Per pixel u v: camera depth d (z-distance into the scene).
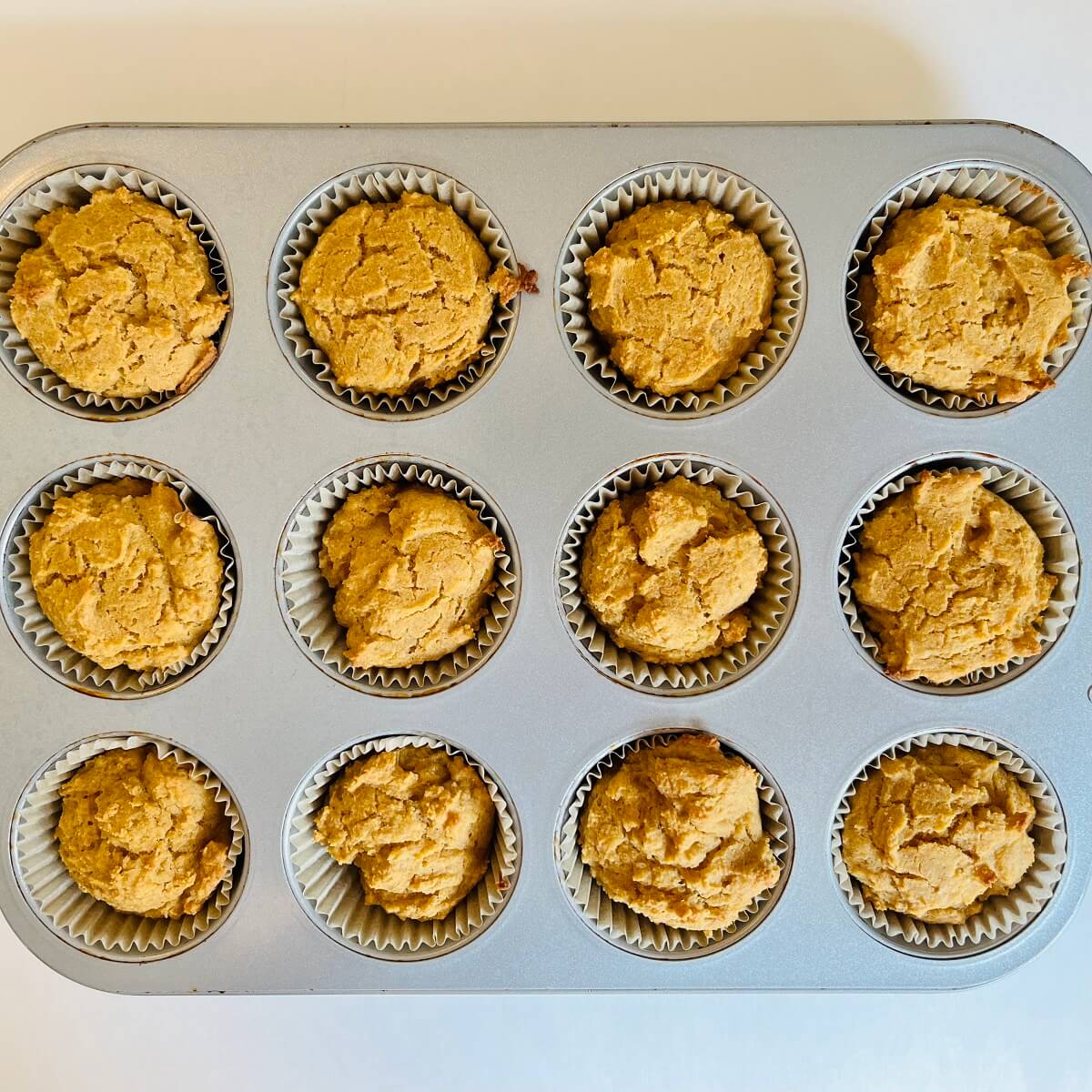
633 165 0.30
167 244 0.30
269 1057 0.35
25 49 0.33
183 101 0.33
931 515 0.31
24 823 0.31
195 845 0.32
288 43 0.33
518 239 0.30
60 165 0.30
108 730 0.31
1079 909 0.35
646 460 0.31
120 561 0.30
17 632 0.31
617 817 0.31
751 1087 0.35
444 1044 0.35
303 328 0.31
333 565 0.31
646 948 0.32
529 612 0.31
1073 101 0.34
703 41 0.33
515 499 0.31
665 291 0.30
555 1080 0.35
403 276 0.30
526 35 0.33
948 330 0.30
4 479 0.31
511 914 0.32
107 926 0.32
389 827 0.31
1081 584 0.31
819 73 0.33
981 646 0.31
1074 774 0.32
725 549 0.31
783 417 0.31
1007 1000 0.35
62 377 0.30
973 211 0.30
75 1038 0.34
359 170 0.30
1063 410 0.31
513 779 0.31
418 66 0.33
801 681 0.32
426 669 0.32
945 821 0.31
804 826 0.32
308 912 0.32
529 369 0.31
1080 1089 0.35
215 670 0.31
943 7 0.34
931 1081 0.35
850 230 0.31
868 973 0.32
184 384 0.31
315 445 0.31
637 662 0.32
